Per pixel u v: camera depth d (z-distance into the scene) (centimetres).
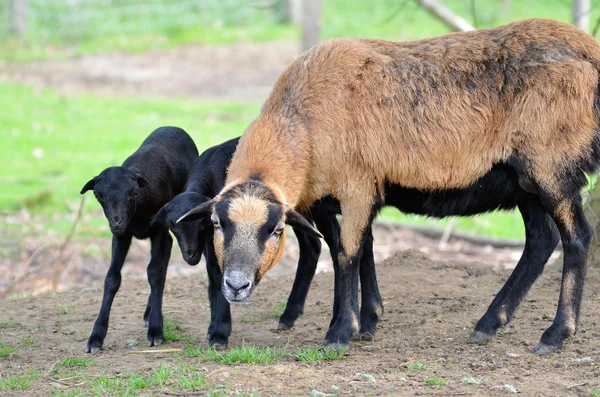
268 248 943
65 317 1278
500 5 5112
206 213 969
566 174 984
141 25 5341
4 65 4584
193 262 1056
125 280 1526
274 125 1035
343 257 1034
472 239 2223
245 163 1018
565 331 988
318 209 1080
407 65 1034
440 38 1056
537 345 995
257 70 4459
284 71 1084
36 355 1075
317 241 1191
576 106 979
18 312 1313
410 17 4975
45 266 2017
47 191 2536
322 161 1028
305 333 1143
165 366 950
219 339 1066
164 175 1195
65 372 977
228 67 4538
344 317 1024
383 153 1018
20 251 2105
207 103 3794
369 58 1045
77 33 5200
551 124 980
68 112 3609
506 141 998
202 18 5422
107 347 1105
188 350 1041
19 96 3891
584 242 995
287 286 1405
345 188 1029
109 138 3228
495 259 2020
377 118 1019
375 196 1036
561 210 991
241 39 5069
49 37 5156
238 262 916
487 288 1302
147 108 3697
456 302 1233
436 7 2016
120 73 4462
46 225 2331
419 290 1298
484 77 1010
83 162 2928
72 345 1125
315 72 1045
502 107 1002
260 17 5444
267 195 954
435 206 1053
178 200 1059
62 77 4356
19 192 2605
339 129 1020
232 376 900
